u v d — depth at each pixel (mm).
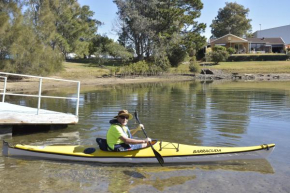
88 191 5539
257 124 10938
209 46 74438
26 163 6859
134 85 31719
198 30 54750
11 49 27219
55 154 7016
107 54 51000
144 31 51875
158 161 6664
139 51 55500
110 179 6039
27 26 29484
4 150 7348
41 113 9781
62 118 9859
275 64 52375
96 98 19172
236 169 6523
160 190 5562
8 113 8938
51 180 5992
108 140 6840
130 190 5570
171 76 43906
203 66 52312
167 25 52906
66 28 46250
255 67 50250
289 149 7914
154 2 52781
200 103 16672
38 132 9836
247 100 17859
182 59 52844
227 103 16594
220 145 8328
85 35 53969
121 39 56781
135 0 54250
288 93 21609
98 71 44125
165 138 9062
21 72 29484
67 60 56062
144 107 15164
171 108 14820
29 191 5523
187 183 5852
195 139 8938
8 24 27172
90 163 6855
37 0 32812
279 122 11242
